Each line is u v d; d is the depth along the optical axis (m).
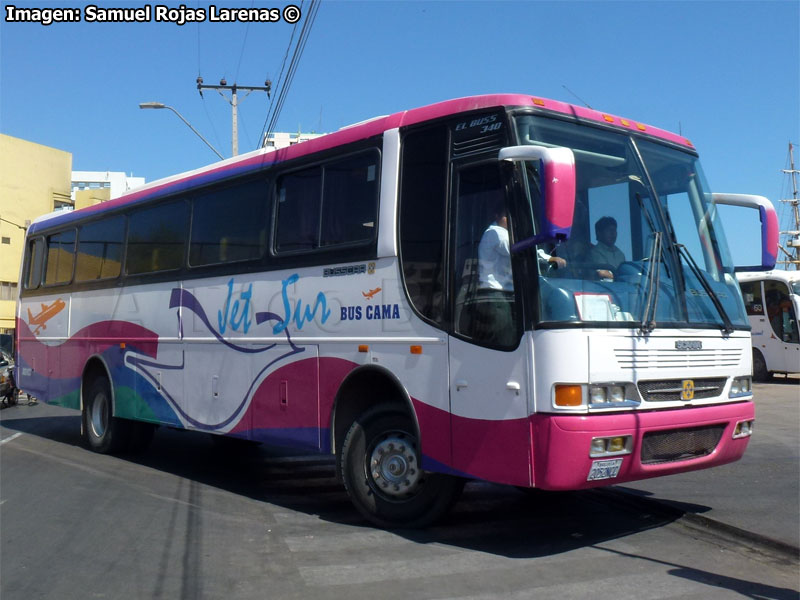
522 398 5.70
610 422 5.59
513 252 5.81
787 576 5.53
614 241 6.23
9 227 44.72
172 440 13.45
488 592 5.17
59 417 17.58
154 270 10.29
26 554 6.21
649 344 5.91
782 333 23.34
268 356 8.11
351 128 7.54
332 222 7.52
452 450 6.20
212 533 6.82
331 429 7.27
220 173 9.25
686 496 7.90
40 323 13.27
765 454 10.48
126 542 6.55
